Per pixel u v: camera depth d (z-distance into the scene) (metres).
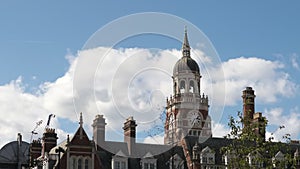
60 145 56.69
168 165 57.28
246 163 35.78
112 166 56.66
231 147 36.72
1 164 24.61
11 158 24.78
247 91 61.09
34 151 59.66
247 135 36.38
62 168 52.03
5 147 24.94
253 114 60.09
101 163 53.38
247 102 56.66
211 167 58.28
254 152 36.34
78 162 52.78
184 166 58.12
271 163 36.12
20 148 25.12
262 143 36.31
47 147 58.25
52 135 58.81
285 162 36.50
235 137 36.59
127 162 57.09
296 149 61.97
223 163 56.06
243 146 36.50
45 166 52.12
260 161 36.28
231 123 36.66
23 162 25.08
